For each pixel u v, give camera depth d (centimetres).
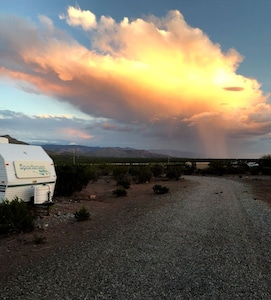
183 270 606
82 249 736
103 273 583
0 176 1070
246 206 1416
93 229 948
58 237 842
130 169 3194
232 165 5197
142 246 766
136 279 557
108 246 763
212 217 1148
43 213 1147
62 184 1581
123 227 977
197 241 820
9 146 1177
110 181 2636
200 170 4488
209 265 637
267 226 1005
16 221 858
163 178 3128
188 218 1127
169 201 1555
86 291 504
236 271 604
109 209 1323
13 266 616
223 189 2180
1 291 501
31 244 769
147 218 1125
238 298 488
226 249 750
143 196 1752
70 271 591
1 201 1062
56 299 475
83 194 1725
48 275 570
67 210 1250
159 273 588
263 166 4584
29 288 513
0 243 771
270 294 504
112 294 494
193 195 1797
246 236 875
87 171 1789
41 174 1213
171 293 502
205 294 500
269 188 2309
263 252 729
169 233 902
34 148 1302
